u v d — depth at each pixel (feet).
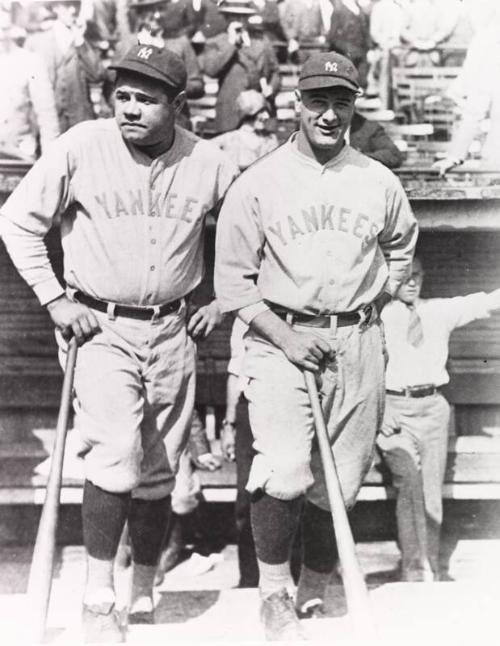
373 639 7.94
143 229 9.91
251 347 10.18
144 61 9.55
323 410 10.12
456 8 23.75
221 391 17.40
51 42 20.39
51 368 17.31
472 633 9.77
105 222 9.89
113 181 9.89
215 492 16.12
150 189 9.93
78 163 9.90
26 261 10.05
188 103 22.12
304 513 10.77
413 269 15.89
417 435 15.65
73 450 16.58
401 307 15.92
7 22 18.92
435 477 15.72
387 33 23.44
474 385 17.62
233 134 19.15
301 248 9.84
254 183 9.95
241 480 14.15
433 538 15.79
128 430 9.68
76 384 9.93
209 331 10.54
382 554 16.96
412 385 15.66
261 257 10.18
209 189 10.22
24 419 17.24
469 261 17.60
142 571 10.63
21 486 16.15
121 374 9.83
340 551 8.34
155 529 10.56
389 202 10.29
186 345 10.38
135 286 9.90
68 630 9.61
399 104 23.97
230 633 9.90
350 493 10.45
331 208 9.90
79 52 20.54
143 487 10.44
